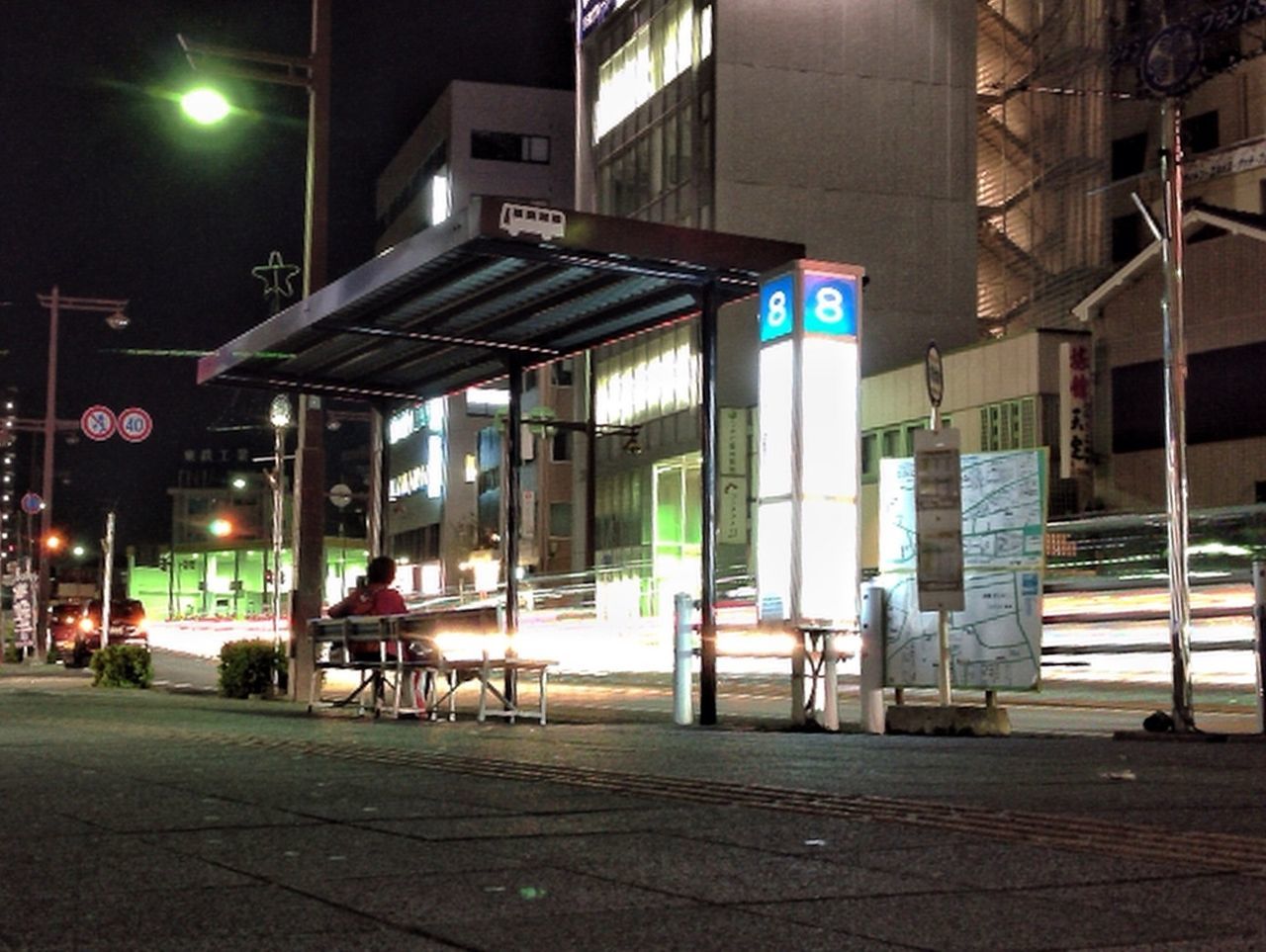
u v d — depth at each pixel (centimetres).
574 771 817
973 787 744
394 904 409
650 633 4606
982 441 4756
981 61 6044
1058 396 4578
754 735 1241
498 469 8156
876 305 5675
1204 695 2169
